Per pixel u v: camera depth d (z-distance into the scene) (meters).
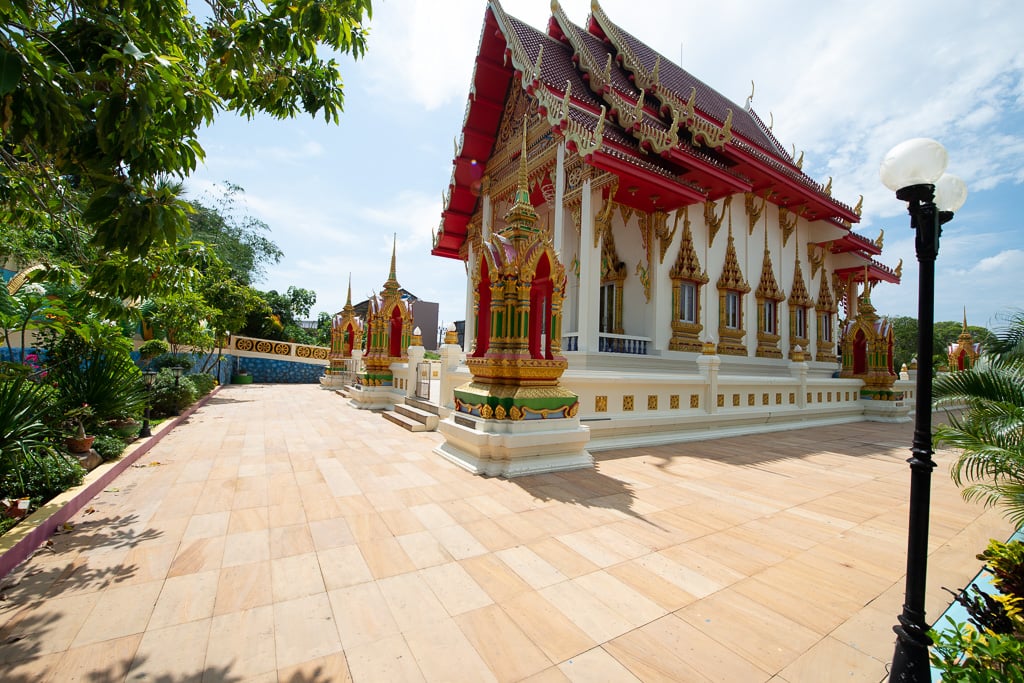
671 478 6.25
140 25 3.66
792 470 6.97
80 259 4.66
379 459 6.98
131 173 3.05
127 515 4.52
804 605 3.09
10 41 2.53
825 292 19.66
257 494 5.22
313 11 3.84
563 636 2.68
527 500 5.10
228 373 25.75
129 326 8.96
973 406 3.52
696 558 3.77
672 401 9.41
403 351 14.59
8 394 4.57
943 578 3.65
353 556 3.67
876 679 2.38
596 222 11.79
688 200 12.02
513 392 6.45
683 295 14.08
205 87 3.95
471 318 17.95
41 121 2.61
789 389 12.06
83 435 5.77
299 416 11.93
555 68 13.46
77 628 2.68
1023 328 3.97
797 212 17.48
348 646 2.55
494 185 16.59
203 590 3.13
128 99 2.78
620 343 12.74
